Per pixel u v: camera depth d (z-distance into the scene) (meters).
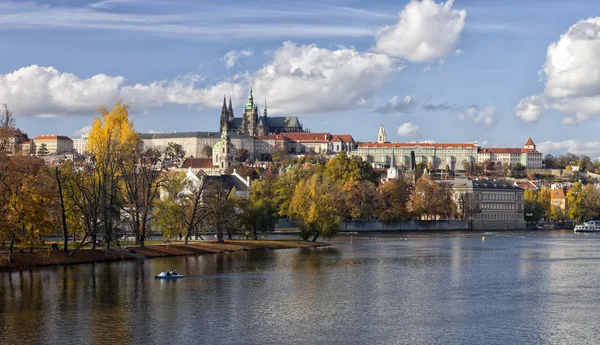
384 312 128.00
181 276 165.75
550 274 180.62
